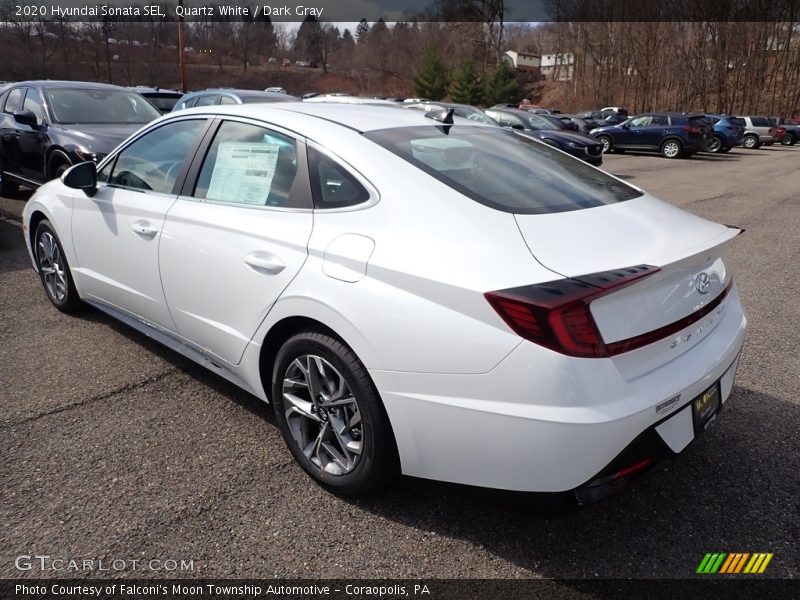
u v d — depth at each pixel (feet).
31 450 9.16
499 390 6.35
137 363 12.19
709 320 7.83
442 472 7.06
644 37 185.68
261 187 9.09
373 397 7.36
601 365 6.20
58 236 13.43
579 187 8.69
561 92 237.25
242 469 8.84
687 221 8.38
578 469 6.23
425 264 6.88
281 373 8.52
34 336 13.41
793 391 11.44
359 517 7.89
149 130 11.59
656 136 71.87
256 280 8.57
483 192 7.69
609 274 6.32
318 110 9.72
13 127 24.95
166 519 7.77
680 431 7.04
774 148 98.99
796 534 7.68
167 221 10.18
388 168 7.93
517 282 6.34
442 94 203.10
